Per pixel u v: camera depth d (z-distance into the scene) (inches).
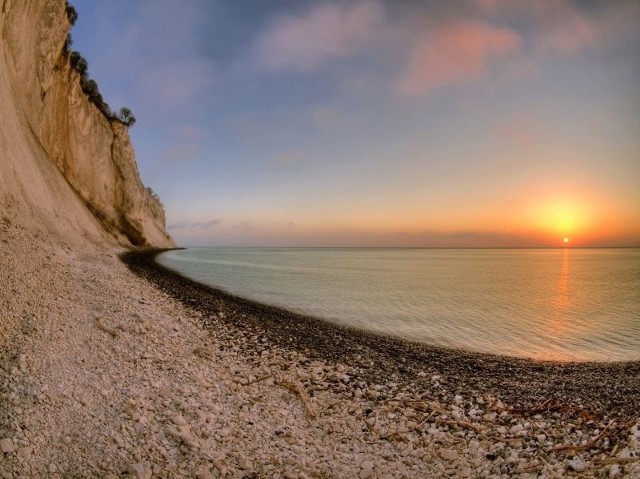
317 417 428.5
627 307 1403.8
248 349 643.5
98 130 2955.2
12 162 1084.5
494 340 898.7
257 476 308.0
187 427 349.1
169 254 3782.0
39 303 541.6
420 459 361.4
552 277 2896.2
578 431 411.2
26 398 332.2
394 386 539.5
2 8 1167.6
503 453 371.2
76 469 277.3
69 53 2327.8
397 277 2514.8
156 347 531.5
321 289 1678.2
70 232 1471.5
